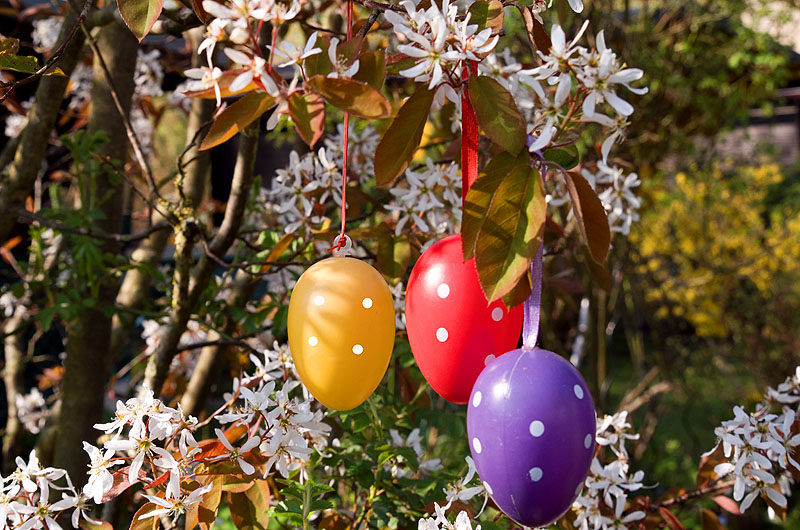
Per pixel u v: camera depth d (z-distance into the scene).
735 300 2.77
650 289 2.53
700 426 2.71
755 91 2.20
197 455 0.58
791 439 0.64
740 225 2.78
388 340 0.54
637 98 1.85
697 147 2.72
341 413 0.67
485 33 0.52
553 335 1.56
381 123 0.74
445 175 0.69
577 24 1.37
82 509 0.59
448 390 0.55
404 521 0.67
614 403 2.90
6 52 0.56
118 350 1.12
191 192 1.05
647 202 1.78
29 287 0.96
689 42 1.98
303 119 0.50
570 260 1.39
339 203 0.74
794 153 3.57
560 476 0.51
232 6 0.49
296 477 0.68
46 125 0.79
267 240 0.80
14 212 0.81
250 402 0.59
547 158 0.55
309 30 0.72
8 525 0.59
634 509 0.68
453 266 0.54
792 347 2.65
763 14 2.14
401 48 0.52
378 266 0.68
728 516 1.78
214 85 0.50
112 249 1.00
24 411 1.47
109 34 0.94
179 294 0.75
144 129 1.38
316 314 0.53
